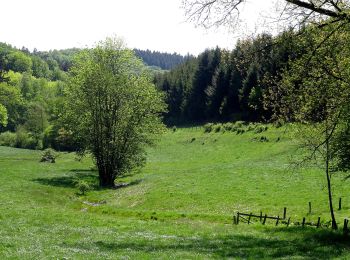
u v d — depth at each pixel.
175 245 24.33
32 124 145.62
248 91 122.00
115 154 65.25
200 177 61.97
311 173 56.69
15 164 86.56
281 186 51.53
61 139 122.75
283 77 23.84
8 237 24.31
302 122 26.89
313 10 20.58
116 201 52.16
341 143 26.70
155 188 56.34
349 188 47.41
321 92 23.39
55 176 71.62
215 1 21.41
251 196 48.06
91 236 27.06
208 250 22.77
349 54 22.52
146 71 69.75
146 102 65.81
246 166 68.12
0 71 153.88
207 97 153.50
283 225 35.06
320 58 22.67
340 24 21.22
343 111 23.27
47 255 19.19
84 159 104.19
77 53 71.44
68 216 36.56
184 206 46.28
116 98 65.00
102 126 65.25
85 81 64.62
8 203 43.66
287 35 21.84
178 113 176.38
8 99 147.38
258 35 22.47
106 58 70.50
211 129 128.25
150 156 108.06
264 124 108.75
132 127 64.94
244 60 23.44
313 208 41.31
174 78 188.25
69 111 66.69
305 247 23.97
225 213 41.75
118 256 19.89
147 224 34.66
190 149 111.38
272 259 20.34
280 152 81.50
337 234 27.36
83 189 58.25
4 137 150.12
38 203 47.16
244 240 26.75
